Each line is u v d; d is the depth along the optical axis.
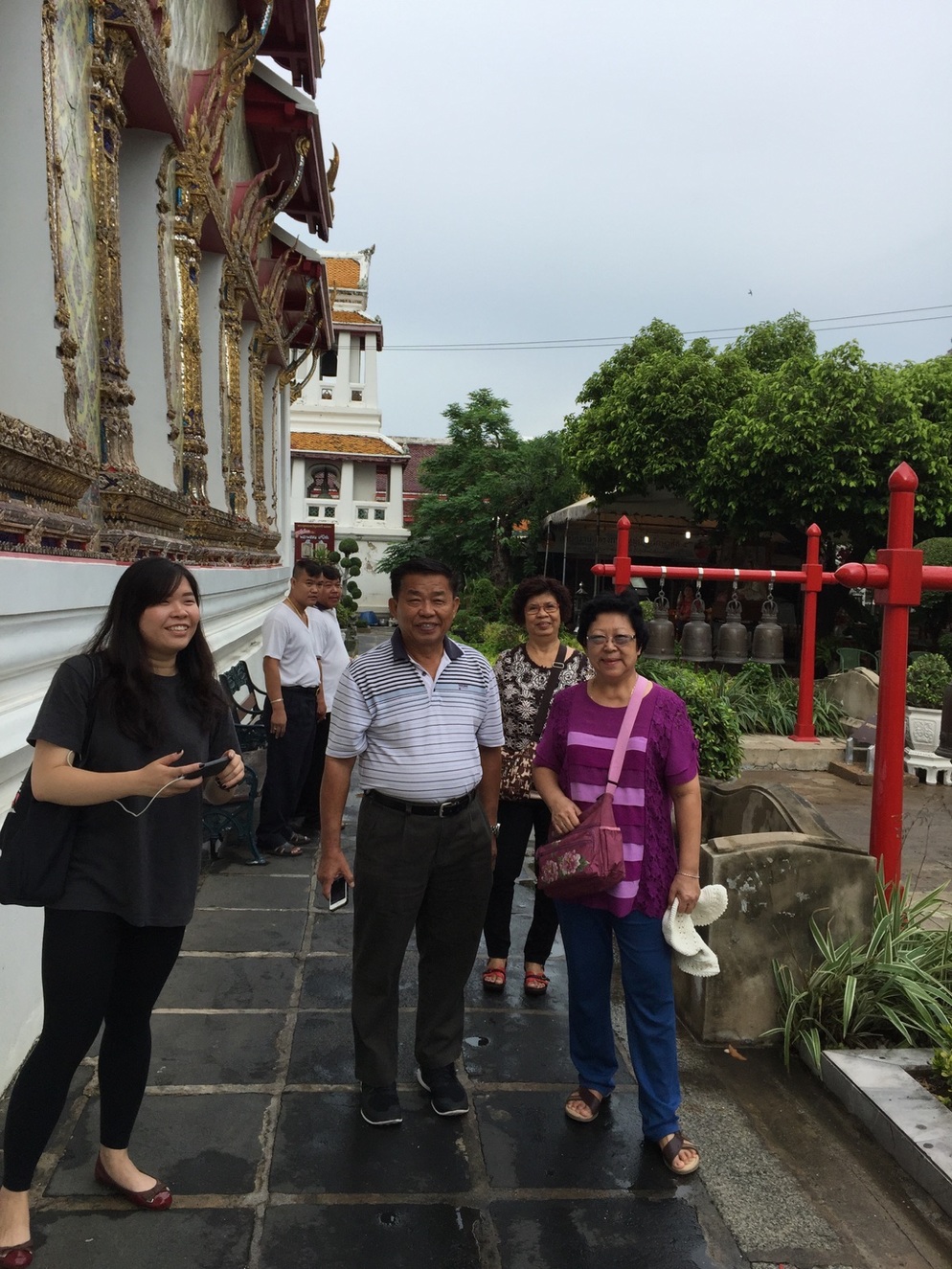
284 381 14.41
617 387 18.61
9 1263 2.21
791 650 17.58
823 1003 3.47
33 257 3.75
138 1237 2.36
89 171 4.35
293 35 9.20
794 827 3.87
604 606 2.90
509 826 3.91
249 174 9.77
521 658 4.04
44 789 2.10
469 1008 3.81
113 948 2.26
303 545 24.61
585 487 19.73
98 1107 2.91
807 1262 2.38
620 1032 3.66
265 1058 3.29
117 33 4.41
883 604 3.99
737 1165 2.79
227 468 8.62
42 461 3.42
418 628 2.86
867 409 14.58
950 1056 2.95
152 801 2.28
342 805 2.95
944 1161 2.63
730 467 15.56
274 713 5.60
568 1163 2.76
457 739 2.92
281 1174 2.64
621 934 2.87
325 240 12.89
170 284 6.15
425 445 38.47
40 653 3.23
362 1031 2.92
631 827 2.87
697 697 6.30
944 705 4.82
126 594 2.25
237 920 4.60
